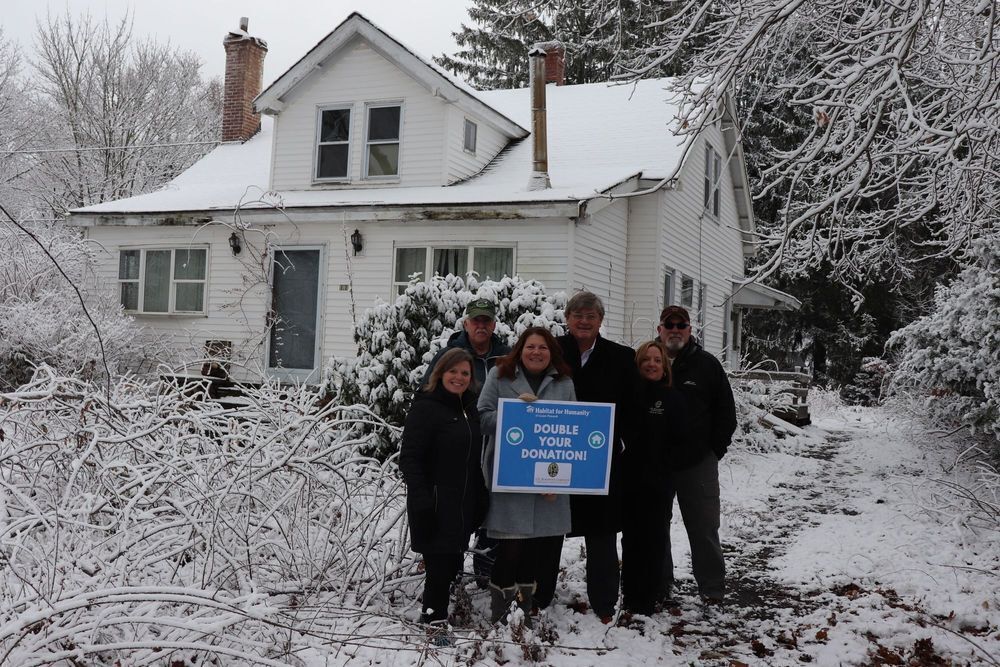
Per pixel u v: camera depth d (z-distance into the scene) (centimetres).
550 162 1672
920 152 590
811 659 454
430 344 832
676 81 627
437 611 448
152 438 561
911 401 1105
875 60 510
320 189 1612
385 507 530
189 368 1431
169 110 2947
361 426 792
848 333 2903
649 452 504
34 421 539
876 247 763
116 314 1438
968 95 591
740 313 2347
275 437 493
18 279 1289
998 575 594
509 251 1355
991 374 898
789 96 1931
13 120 2725
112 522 471
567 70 2589
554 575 496
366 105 1596
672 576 547
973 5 627
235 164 2059
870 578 606
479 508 470
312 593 471
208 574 429
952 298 1000
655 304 1568
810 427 1698
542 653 432
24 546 393
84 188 2709
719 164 2038
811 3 624
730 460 1135
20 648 338
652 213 1579
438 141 1541
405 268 1423
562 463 462
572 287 1312
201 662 383
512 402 461
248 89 2244
